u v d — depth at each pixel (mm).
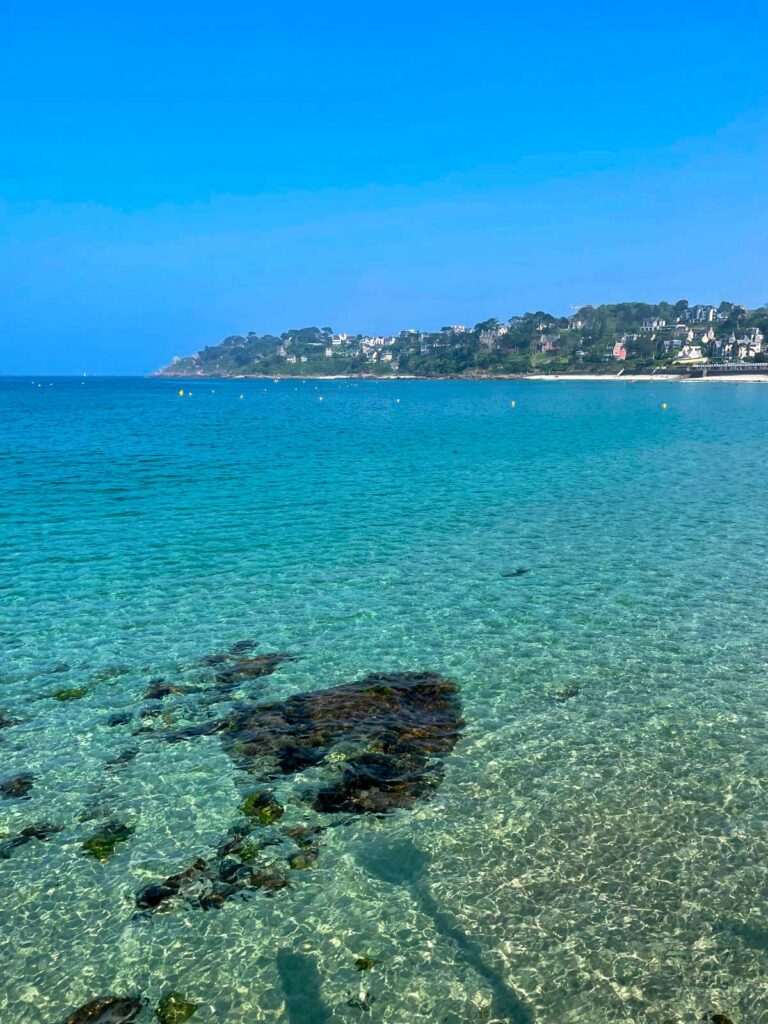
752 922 8438
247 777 11445
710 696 13898
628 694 14008
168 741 12523
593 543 24938
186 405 121312
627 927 8398
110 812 10648
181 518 28844
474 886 9070
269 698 13977
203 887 9172
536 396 152500
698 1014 7355
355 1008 7504
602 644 16344
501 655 15805
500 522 28250
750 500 32688
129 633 17062
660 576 21172
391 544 24906
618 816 10352
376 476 39875
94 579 21000
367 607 18750
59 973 7965
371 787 11117
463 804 10695
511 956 8062
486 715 13266
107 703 13828
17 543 24844
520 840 9891
